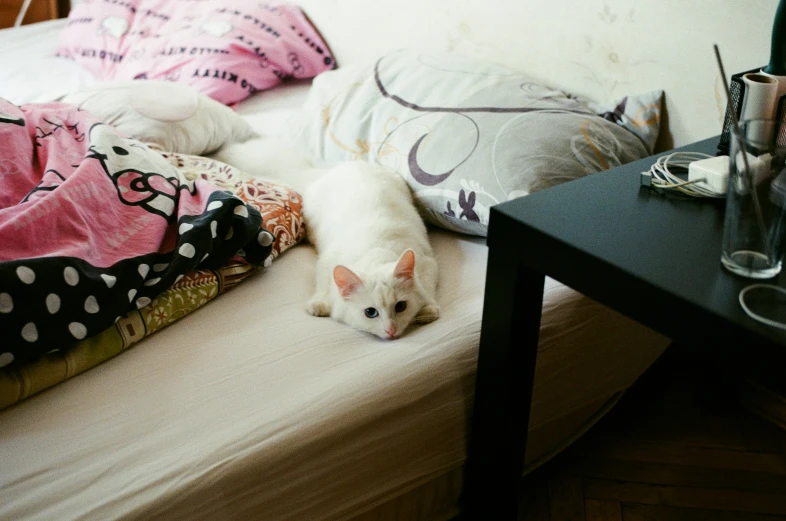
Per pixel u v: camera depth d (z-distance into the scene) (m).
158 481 0.76
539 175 1.16
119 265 0.96
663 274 0.69
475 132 1.27
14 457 0.78
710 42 1.20
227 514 0.79
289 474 0.83
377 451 0.90
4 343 0.82
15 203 1.11
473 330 1.01
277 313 1.07
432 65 1.50
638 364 1.27
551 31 1.44
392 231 1.19
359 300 1.01
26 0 2.68
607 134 1.25
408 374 0.93
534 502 1.17
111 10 2.15
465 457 1.03
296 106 1.85
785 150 0.68
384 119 1.43
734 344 0.62
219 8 1.98
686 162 0.94
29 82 2.04
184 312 1.03
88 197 1.01
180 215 1.08
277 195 1.30
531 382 0.94
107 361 0.94
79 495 0.74
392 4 1.78
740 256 0.69
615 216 0.82
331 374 0.92
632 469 1.24
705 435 1.31
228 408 0.86
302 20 2.03
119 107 1.49
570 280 0.76
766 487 1.20
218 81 1.81
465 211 1.23
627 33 1.31
